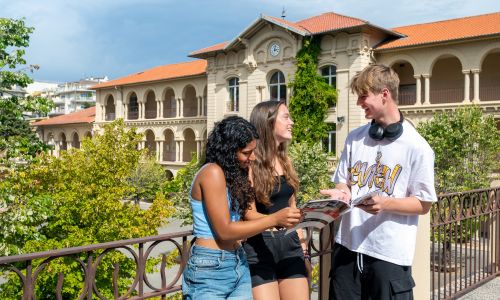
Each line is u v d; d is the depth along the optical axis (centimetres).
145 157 3803
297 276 348
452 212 598
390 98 333
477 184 1744
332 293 370
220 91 4031
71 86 14738
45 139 6322
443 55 3009
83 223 1402
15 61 1499
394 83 332
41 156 1438
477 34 2847
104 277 1252
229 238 282
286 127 346
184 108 4794
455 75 3272
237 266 300
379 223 333
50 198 1284
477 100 2855
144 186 3628
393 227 330
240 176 295
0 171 1316
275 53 3581
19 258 273
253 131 296
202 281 291
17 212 1198
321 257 447
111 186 1445
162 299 350
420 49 3072
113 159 1478
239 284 302
